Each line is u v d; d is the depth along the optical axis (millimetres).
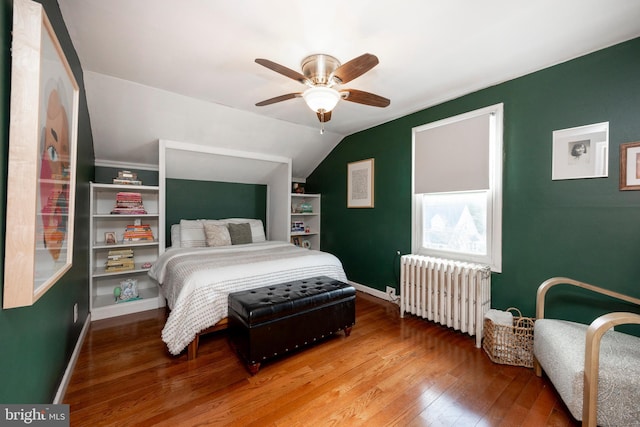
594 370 1196
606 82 1753
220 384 1663
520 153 2154
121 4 1404
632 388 1156
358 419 1390
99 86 2275
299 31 1616
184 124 2918
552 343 1480
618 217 1713
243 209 4242
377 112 2971
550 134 1997
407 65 2004
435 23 1540
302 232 4406
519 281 2168
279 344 1868
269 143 3621
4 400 853
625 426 1160
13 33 809
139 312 2834
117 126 2723
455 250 2637
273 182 4332
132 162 3311
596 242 1800
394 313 2863
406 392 1601
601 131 1771
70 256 1355
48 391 1309
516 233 2184
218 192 3992
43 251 968
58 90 1098
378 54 1857
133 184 2947
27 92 828
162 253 2959
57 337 1464
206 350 2080
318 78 1850
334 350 2092
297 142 3770
